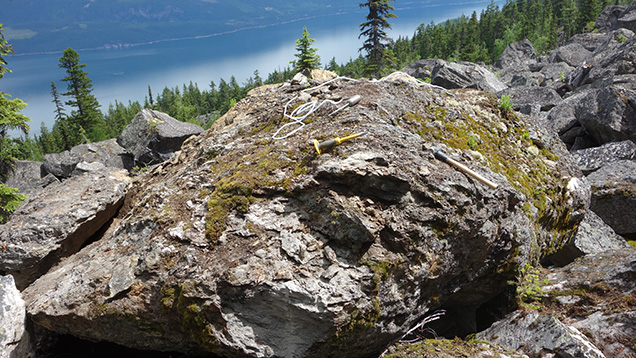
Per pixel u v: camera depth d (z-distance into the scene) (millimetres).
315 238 4070
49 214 6121
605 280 5125
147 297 4250
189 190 5105
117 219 6863
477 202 4574
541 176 5973
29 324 4855
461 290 5242
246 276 3795
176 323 4227
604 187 8156
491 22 112375
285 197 4383
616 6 61531
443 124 5695
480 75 32938
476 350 4379
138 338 4516
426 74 47188
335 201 4051
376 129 4770
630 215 7957
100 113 63000
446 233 4320
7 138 17562
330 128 5031
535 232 5516
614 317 4625
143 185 6898
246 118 6500
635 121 10844
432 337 5242
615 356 4312
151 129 21719
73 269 5004
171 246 4332
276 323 3857
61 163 25734
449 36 112438
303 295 3656
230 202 4453
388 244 4121
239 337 3838
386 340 4406
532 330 4527
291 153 4812
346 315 3713
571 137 12766
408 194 4207
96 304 4434
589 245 6914
